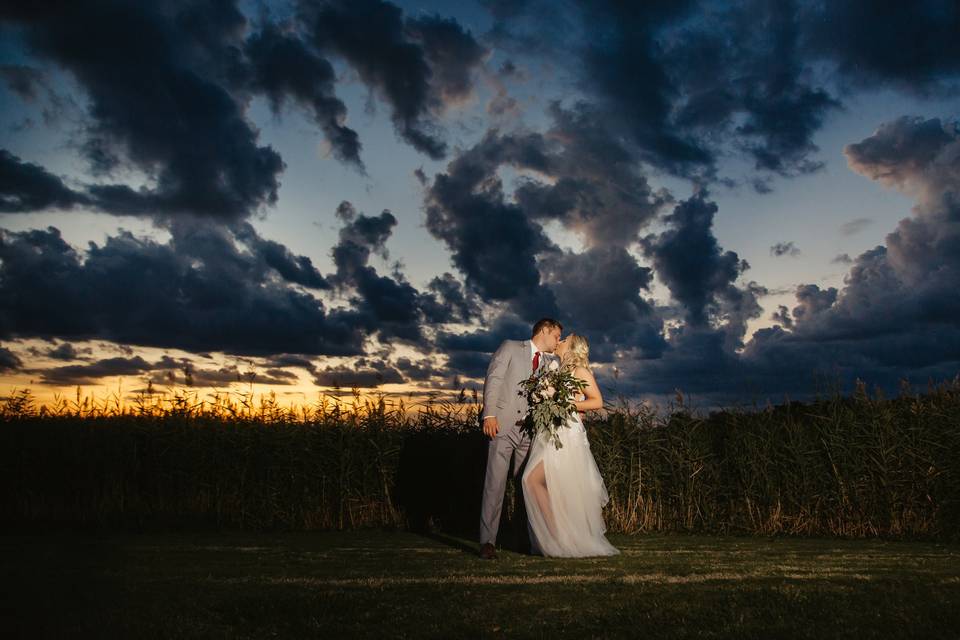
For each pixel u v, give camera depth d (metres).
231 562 5.84
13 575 5.09
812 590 4.46
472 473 9.47
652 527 9.20
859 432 8.96
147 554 6.35
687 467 9.38
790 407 9.64
